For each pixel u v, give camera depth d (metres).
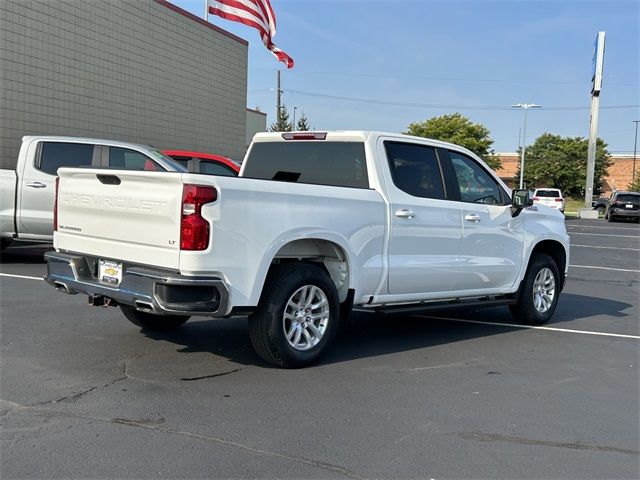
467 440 4.05
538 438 4.14
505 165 79.00
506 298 7.46
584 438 4.16
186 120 18.70
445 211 6.47
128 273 4.86
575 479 3.58
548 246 8.09
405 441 3.99
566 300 9.80
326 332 5.52
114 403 4.43
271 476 3.46
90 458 3.58
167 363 5.41
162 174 4.69
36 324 6.58
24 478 3.33
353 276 5.67
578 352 6.46
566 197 76.19
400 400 4.75
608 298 10.11
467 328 7.47
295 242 5.48
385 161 6.09
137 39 16.45
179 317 6.46
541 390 5.14
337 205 5.50
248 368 5.37
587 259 15.96
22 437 3.82
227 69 20.55
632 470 3.72
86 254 5.37
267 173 6.70
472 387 5.15
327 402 4.63
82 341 6.00
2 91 12.92
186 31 18.38
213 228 4.65
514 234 7.31
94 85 15.22
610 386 5.32
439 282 6.51
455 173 6.80
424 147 6.54
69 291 5.54
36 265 10.61
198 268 4.61
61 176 5.62
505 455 3.86
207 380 5.00
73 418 4.13
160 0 17.20
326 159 6.30
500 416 4.51
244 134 21.89
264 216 4.95
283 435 4.00
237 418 4.25
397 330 7.21
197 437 3.92
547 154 74.06
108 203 5.12
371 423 4.27
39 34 13.63
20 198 10.15
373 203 5.80
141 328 6.58
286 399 4.65
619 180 81.00
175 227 4.64
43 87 13.85
